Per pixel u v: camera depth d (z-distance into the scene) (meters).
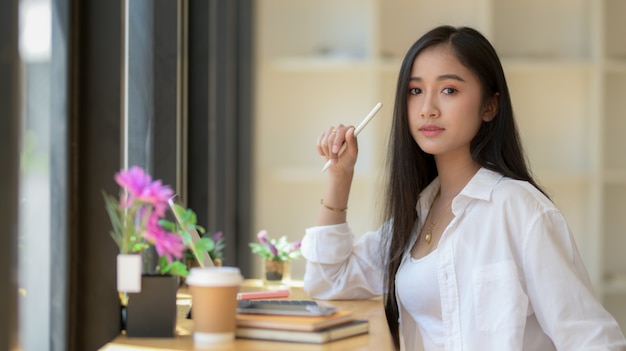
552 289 1.88
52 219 1.62
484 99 2.05
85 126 1.63
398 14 5.32
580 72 5.36
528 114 5.37
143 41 2.31
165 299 1.44
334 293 2.21
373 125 5.28
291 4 5.40
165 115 2.32
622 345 1.83
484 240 1.97
